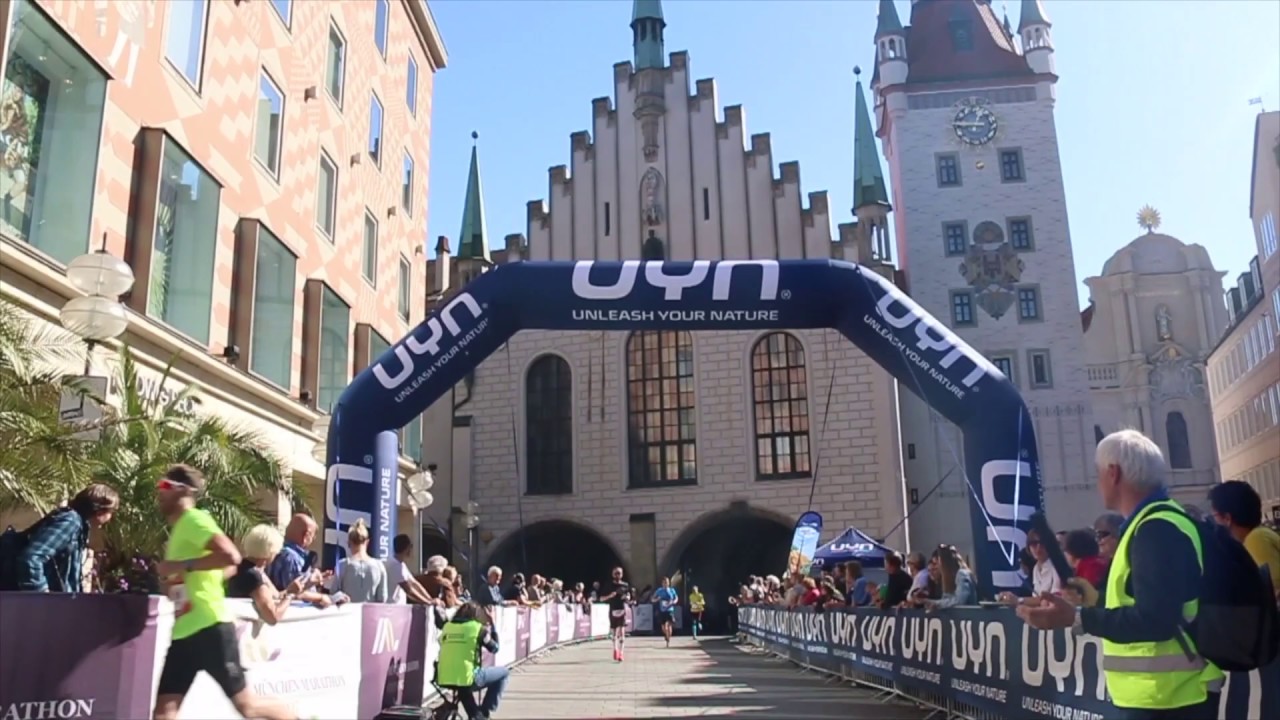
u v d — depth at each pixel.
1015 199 44.62
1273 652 3.41
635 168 40.44
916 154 45.91
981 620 8.73
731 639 31.19
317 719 7.72
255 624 6.65
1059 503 40.97
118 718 5.22
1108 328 54.41
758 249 38.88
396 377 13.46
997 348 42.91
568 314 13.72
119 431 9.73
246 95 16.97
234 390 16.03
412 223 27.69
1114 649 3.69
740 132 39.78
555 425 39.66
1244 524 5.36
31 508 8.04
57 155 11.47
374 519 13.17
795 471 37.09
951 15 48.19
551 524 38.69
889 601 12.45
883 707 11.25
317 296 19.62
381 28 25.22
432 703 11.38
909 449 40.00
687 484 37.94
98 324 9.11
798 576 21.67
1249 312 46.47
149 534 9.20
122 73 12.96
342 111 22.03
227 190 16.16
